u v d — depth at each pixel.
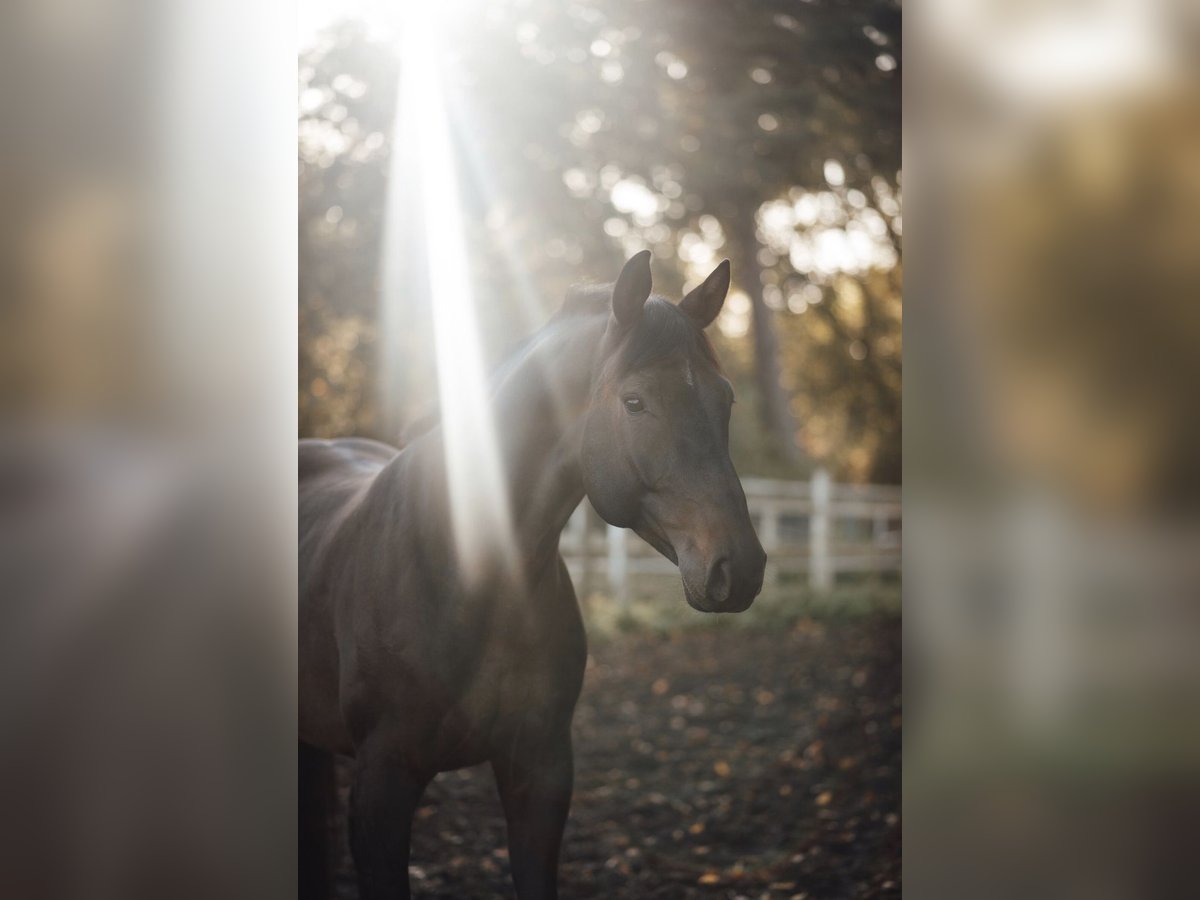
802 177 5.95
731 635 7.70
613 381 1.80
